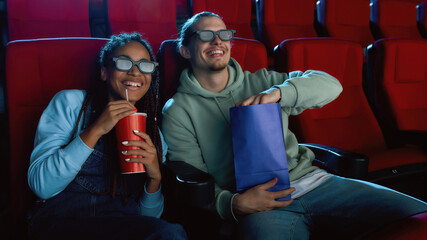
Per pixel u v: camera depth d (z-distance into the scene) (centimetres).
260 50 159
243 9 298
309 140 174
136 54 109
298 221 105
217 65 130
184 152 126
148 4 270
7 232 130
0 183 191
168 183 104
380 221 97
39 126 104
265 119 100
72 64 125
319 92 121
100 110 108
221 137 128
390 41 204
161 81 145
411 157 161
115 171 102
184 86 133
